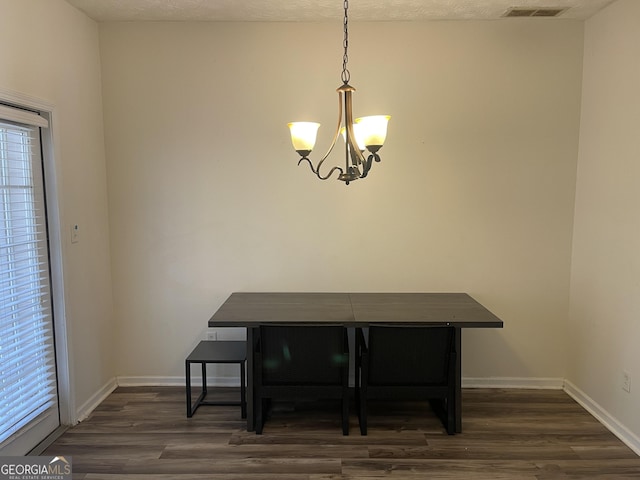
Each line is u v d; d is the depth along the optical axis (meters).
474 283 3.28
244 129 3.19
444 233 3.25
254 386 2.70
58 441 2.61
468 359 3.34
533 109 3.14
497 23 3.09
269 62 3.14
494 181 3.20
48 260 2.62
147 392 3.27
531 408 3.02
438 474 2.32
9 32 2.20
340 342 2.57
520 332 3.30
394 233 3.26
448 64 3.12
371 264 3.29
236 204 3.26
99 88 3.14
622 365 2.65
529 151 3.17
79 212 2.86
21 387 2.37
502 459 2.45
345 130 2.20
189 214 3.26
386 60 3.13
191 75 3.15
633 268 2.57
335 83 3.15
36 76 2.41
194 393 3.25
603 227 2.86
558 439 2.64
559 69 3.10
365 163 2.11
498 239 3.24
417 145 3.19
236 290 3.32
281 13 2.95
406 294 3.23
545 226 3.22
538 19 3.06
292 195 3.25
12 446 2.33
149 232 3.27
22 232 2.39
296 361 2.61
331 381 2.66
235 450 2.53
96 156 3.09
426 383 2.67
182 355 3.37
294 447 2.56
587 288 3.03
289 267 3.30
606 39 2.82
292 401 3.12
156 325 3.35
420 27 3.11
